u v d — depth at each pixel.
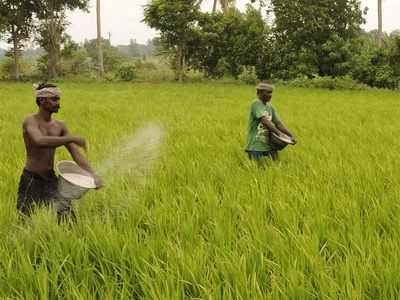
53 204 4.86
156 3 41.53
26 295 3.45
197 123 12.99
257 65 42.56
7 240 4.38
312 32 39.44
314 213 5.01
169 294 3.41
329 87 35.53
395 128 11.89
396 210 5.01
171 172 6.96
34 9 44.62
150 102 20.80
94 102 20.75
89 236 4.36
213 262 3.98
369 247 4.07
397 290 3.43
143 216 5.05
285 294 3.33
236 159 8.18
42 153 4.92
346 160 7.80
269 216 5.19
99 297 3.54
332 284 3.36
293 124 12.85
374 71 37.25
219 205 5.34
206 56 44.03
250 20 42.81
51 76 46.34
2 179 6.66
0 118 14.53
